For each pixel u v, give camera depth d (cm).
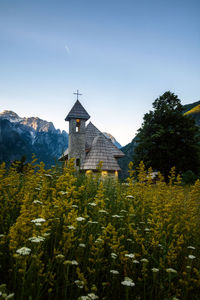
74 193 287
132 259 246
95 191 476
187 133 2950
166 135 2950
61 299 211
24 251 173
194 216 334
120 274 249
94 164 2155
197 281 229
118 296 233
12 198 343
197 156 2828
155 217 310
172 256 248
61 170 461
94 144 2373
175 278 254
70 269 245
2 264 226
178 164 2794
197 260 285
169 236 298
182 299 221
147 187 427
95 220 301
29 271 179
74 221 239
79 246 240
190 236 315
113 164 2247
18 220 200
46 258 238
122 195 435
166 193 401
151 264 271
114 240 241
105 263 260
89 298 176
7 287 204
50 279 202
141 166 438
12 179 420
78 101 2564
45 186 341
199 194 354
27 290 176
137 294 235
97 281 239
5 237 230
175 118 3142
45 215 233
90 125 2883
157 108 3481
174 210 341
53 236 266
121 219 325
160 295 225
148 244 293
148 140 3109
